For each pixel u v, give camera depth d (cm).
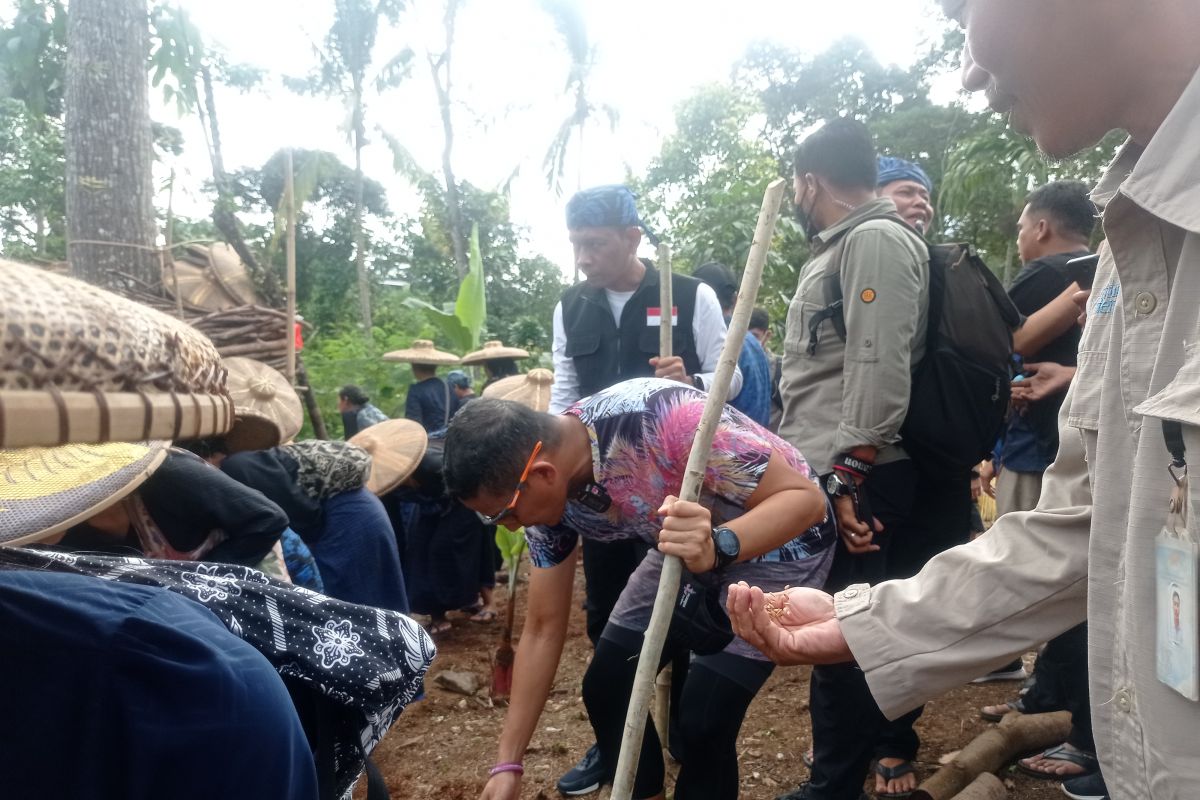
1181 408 86
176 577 114
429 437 511
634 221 299
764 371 347
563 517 209
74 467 114
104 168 437
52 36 500
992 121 834
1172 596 91
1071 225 306
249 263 477
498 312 2186
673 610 175
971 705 330
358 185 1933
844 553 253
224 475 225
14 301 53
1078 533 128
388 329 1453
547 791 294
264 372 396
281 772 86
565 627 224
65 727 76
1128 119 101
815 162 260
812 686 243
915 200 337
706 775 206
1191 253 92
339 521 319
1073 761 267
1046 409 291
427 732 349
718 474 186
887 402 231
